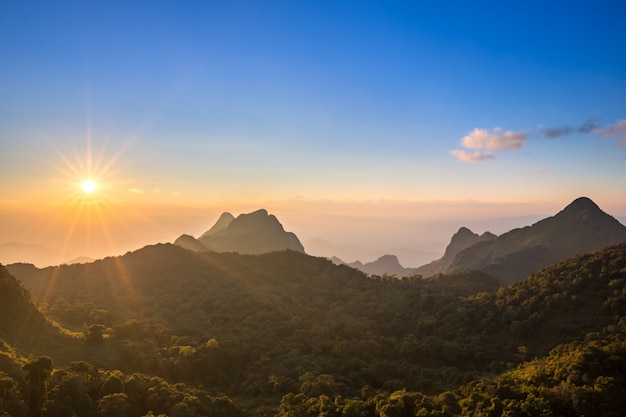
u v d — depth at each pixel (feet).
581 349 200.44
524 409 157.89
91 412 167.22
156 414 176.45
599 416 154.20
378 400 185.26
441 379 237.66
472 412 168.35
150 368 226.17
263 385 223.71
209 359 239.09
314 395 202.28
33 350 224.33
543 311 286.87
